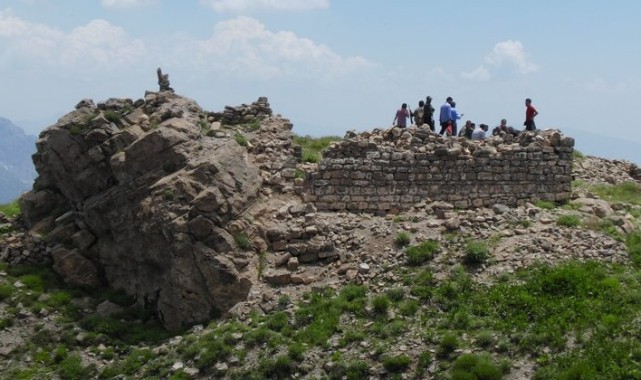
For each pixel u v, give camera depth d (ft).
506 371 65.77
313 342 74.08
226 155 94.48
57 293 91.61
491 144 104.06
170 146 94.22
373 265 85.15
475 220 91.35
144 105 104.94
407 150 99.96
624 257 84.02
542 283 76.84
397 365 68.39
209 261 84.79
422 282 79.97
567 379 62.80
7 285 91.56
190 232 86.17
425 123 114.32
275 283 85.51
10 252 97.76
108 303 90.68
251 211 91.81
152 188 91.30
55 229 98.58
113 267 95.50
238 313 81.82
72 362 79.87
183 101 108.47
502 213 94.02
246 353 74.43
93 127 98.84
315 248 88.43
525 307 73.61
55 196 103.60
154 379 74.43
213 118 112.88
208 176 90.33
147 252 90.38
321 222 92.17
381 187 97.66
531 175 100.73
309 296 82.12
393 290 78.95
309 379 69.46
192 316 84.58
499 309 74.02
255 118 114.73
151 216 89.40
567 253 84.33
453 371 66.03
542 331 69.31
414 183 98.27
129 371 77.66
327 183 97.60
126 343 83.87
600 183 120.88
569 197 102.01
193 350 76.07
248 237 88.84
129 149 94.27
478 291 77.87
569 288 75.97
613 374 62.69
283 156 105.29
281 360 71.41
